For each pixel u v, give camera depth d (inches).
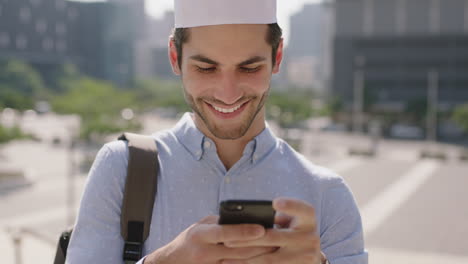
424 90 2449.6
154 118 2401.6
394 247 527.5
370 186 877.2
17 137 956.0
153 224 48.4
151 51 4874.5
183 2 44.6
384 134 1929.1
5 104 1852.9
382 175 991.0
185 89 47.1
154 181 48.9
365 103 2121.1
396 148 1487.5
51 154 1216.8
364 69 2501.2
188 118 54.0
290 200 34.4
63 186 828.0
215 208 50.1
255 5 43.6
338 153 1316.4
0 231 507.2
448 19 2390.5
